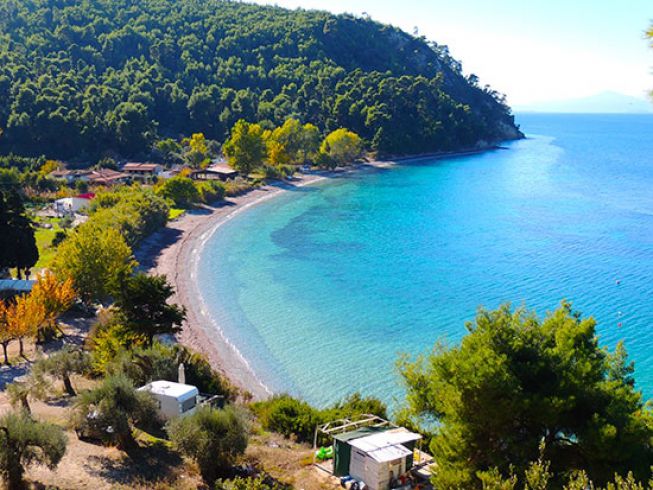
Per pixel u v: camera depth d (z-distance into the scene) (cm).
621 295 6975
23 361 4547
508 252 9044
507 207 12888
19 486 2344
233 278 7675
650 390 4700
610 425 1964
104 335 4291
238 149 15800
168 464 2695
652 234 10225
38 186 12475
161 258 8381
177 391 3212
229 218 11488
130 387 3002
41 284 5116
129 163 16425
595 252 9012
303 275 7869
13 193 6456
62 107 17050
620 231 10475
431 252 9075
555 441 2219
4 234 6259
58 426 2806
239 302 6775
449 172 18838
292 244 9556
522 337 2327
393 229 10688
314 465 2800
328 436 3111
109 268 5928
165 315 4238
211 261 8431
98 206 10050
